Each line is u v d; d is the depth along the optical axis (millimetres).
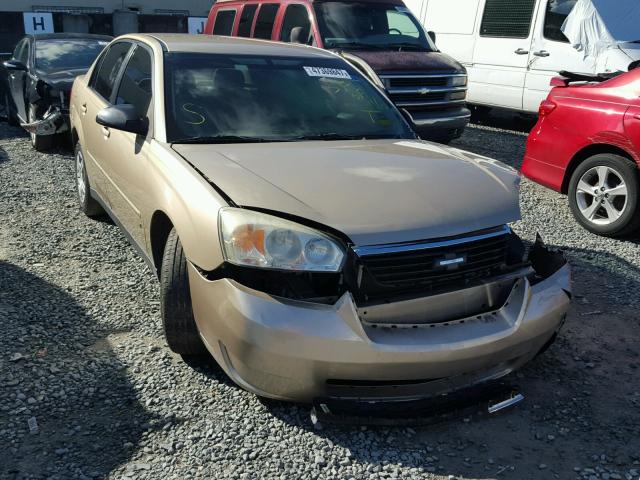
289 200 2869
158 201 3369
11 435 2844
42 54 9086
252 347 2711
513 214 3178
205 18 17719
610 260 5328
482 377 3078
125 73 4652
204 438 2896
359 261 2764
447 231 2918
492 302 3092
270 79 4215
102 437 2865
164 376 3352
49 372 3342
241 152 3457
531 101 10461
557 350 3836
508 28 10656
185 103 3820
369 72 8180
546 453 2906
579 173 6125
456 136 9312
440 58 9078
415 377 2820
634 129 5617
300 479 2686
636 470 2807
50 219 5809
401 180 3168
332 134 3977
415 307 2887
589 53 9570
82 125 5309
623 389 3453
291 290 2816
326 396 2838
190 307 3240
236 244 2773
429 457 2852
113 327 3863
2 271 4617
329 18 8906
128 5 16547
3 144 8984
